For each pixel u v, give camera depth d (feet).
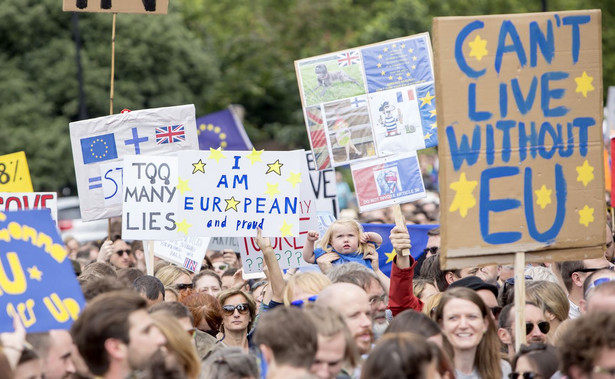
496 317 30.19
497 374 26.17
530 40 27.68
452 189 27.22
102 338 20.74
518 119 27.66
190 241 46.62
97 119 43.75
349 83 37.50
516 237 27.61
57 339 22.80
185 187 35.35
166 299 36.47
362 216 75.36
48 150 144.56
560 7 183.01
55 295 23.30
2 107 146.72
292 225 35.50
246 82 192.44
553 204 27.89
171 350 21.40
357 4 209.77
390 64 37.40
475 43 27.35
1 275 22.97
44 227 23.66
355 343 23.48
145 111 43.83
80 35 151.64
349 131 37.40
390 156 37.14
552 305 31.24
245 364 23.71
